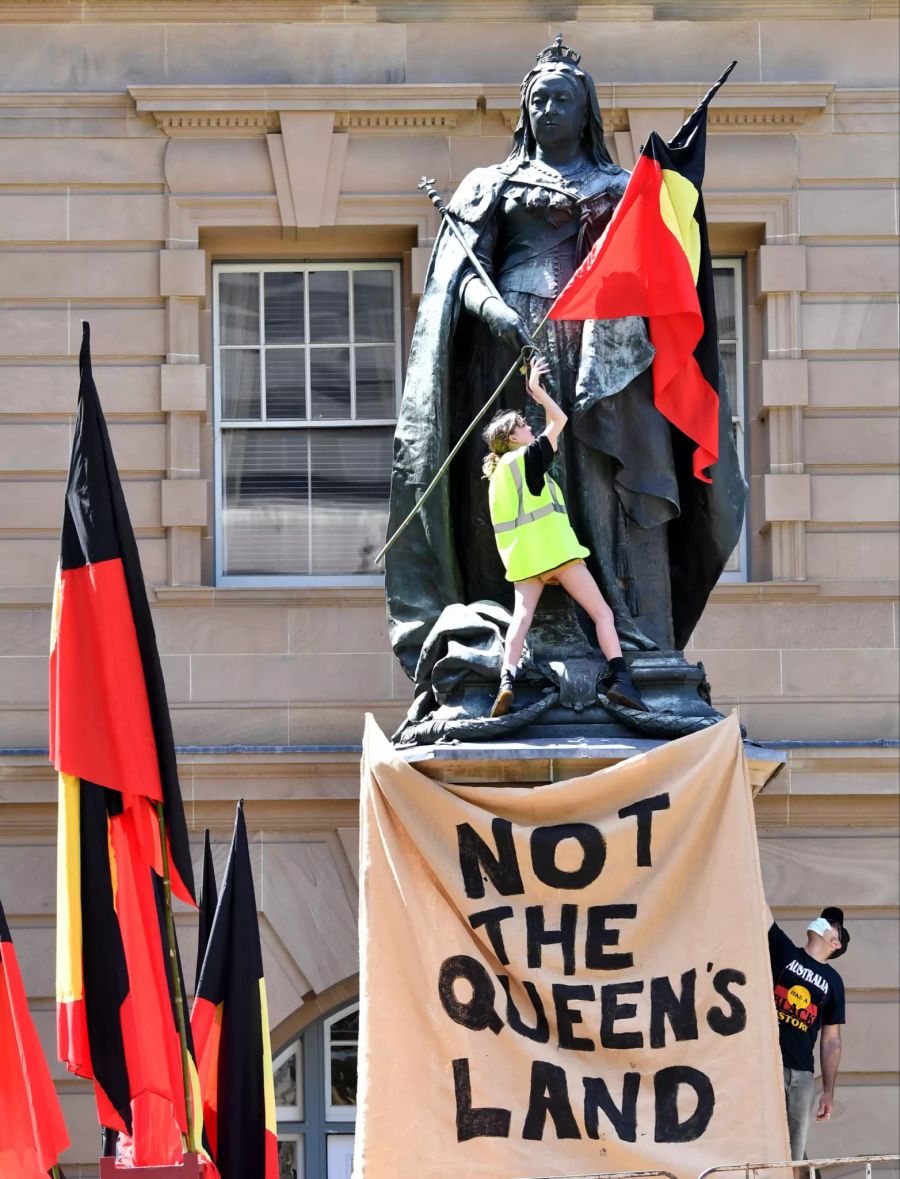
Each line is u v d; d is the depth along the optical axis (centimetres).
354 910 2572
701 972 1266
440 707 1374
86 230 2716
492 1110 1249
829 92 2733
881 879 2588
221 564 2739
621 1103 1248
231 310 2769
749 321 2752
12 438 2683
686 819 1279
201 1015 1557
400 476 1434
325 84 2733
